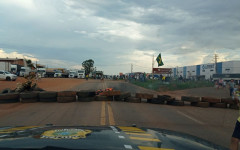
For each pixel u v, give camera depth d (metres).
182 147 1.97
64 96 13.30
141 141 1.96
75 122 7.78
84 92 13.71
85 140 1.73
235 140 4.32
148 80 45.75
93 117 8.76
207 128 7.69
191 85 35.44
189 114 10.88
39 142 1.62
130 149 1.67
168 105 14.30
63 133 1.97
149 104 14.23
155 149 1.79
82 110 10.50
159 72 41.12
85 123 7.63
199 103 14.25
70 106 11.80
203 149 2.03
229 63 59.41
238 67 57.84
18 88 14.94
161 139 2.13
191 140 2.30
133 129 2.59
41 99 13.30
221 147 2.28
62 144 1.59
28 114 9.34
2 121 7.84
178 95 24.28
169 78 36.72
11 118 8.42
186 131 7.08
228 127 8.02
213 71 66.19
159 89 30.58
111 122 7.88
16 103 12.80
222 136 6.62
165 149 1.83
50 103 12.97
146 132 2.43
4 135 1.92
